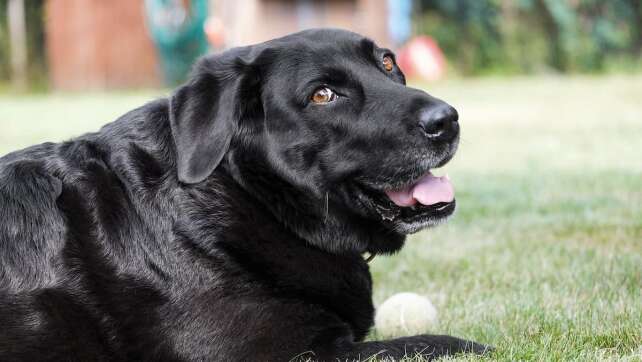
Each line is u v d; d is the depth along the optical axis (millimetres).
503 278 7355
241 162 5066
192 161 4785
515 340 5457
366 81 5188
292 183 5078
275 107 5086
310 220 5117
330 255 5203
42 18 39375
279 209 5051
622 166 14133
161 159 5113
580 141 18234
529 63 42812
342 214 5234
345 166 5129
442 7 43156
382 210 5250
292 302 4895
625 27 42250
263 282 4859
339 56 5254
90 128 21109
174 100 4961
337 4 38781
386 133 5047
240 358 4711
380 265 8281
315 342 4816
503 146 18109
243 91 5027
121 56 38281
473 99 29734
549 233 9133
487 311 6312
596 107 25906
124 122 5336
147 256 4855
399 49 40406
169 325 4742
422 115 5000
